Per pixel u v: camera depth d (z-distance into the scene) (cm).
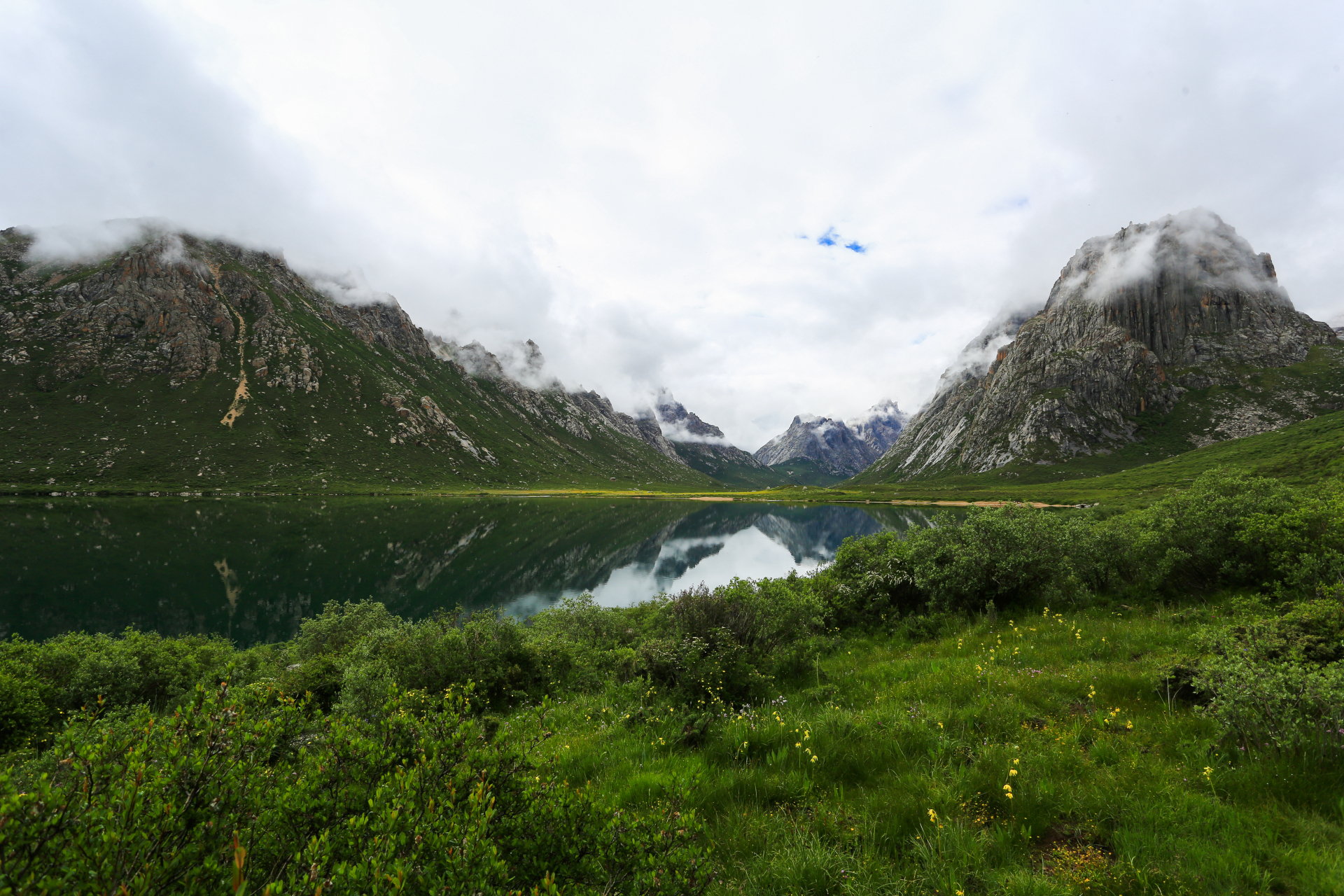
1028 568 1486
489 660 1346
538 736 759
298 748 414
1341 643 728
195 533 7438
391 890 268
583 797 400
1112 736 680
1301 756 555
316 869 278
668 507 16762
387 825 313
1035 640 1146
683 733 834
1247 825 487
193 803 313
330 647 2034
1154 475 15488
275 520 9175
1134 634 1077
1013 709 777
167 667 1552
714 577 5916
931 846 491
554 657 1500
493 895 291
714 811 598
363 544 7169
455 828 321
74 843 250
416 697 470
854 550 1988
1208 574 1352
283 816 326
